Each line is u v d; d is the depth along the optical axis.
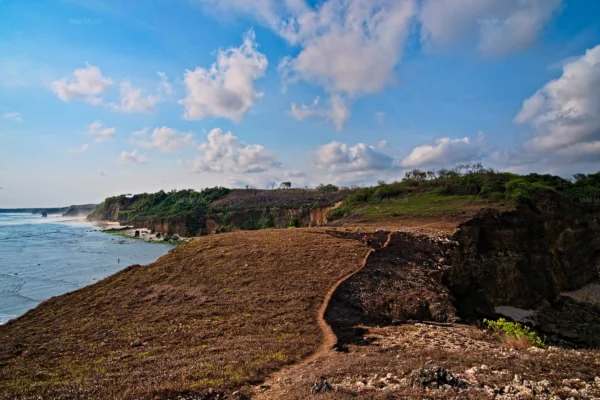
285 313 21.95
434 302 25.73
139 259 77.50
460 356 12.38
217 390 10.79
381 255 33.69
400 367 11.09
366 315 23.09
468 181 80.81
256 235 43.16
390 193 87.25
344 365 12.26
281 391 10.39
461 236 41.00
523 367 10.07
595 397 7.83
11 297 43.41
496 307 42.03
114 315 22.92
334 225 59.38
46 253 84.06
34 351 17.39
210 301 24.47
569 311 47.69
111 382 12.33
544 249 50.31
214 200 197.75
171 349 16.97
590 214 68.69
